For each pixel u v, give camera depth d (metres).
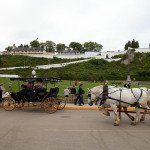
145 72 85.75
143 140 13.56
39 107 23.16
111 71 95.00
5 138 13.82
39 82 25.03
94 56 125.31
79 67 105.31
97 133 15.11
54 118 19.92
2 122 18.17
